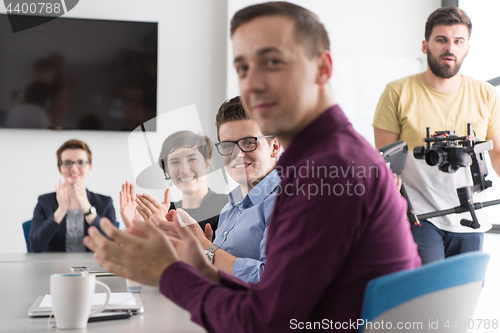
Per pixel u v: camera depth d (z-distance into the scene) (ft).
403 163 5.84
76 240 9.34
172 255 2.28
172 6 12.44
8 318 2.89
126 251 2.29
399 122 7.26
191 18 12.49
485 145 6.54
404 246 2.20
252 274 4.14
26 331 2.60
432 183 6.74
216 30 12.55
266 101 2.18
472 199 6.31
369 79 13.10
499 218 9.73
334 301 2.10
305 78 2.18
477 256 2.26
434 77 7.07
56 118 11.85
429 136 6.74
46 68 11.80
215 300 2.10
